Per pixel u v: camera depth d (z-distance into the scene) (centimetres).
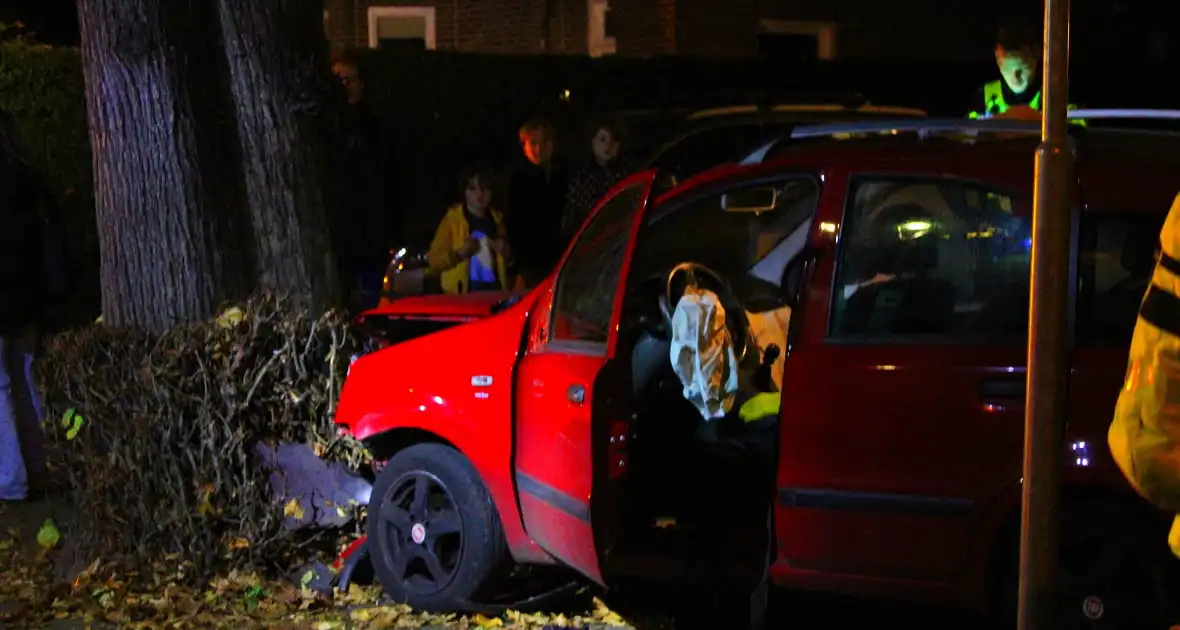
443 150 1114
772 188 434
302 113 612
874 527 385
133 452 541
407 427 500
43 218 673
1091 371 358
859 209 405
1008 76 626
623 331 431
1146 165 371
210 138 616
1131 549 364
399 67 1105
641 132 916
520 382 462
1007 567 373
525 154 785
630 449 436
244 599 517
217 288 609
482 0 1506
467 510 480
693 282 441
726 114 873
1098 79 1322
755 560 423
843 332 399
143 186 604
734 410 457
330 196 628
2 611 520
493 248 745
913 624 498
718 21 1392
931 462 377
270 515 539
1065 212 256
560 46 1475
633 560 430
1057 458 259
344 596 525
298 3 614
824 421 392
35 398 679
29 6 1448
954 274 389
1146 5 1525
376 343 570
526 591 520
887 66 1252
